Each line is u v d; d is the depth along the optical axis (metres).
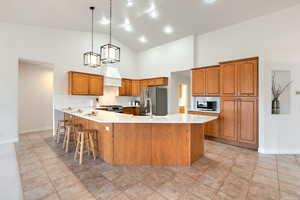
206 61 5.09
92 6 3.91
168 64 6.10
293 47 3.61
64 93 5.27
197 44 5.34
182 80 6.78
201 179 2.41
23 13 3.91
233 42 4.51
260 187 2.21
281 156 3.37
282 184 2.28
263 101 3.57
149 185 2.25
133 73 7.31
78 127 3.86
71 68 5.39
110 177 2.46
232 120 4.10
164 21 4.73
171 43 5.99
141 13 4.34
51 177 2.46
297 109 3.53
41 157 3.26
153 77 6.69
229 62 4.15
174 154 2.88
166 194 2.05
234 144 4.12
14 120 4.33
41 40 4.79
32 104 5.76
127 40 6.48
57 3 3.65
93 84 5.61
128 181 2.35
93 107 5.92
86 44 5.72
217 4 3.72
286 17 3.69
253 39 4.15
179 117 3.06
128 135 2.89
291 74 3.53
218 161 3.09
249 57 4.21
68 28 5.17
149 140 2.88
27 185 2.23
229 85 4.15
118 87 6.67
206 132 4.63
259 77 3.64
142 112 6.37
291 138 3.54
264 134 3.56
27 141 4.43
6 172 2.64
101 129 3.18
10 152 3.54
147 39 6.11
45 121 6.13
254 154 3.48
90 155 3.39
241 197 1.99
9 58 4.23
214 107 4.62
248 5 3.65
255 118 3.73
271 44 3.88
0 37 4.12
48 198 1.96
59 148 3.82
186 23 4.67
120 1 3.75
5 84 4.18
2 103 4.15
